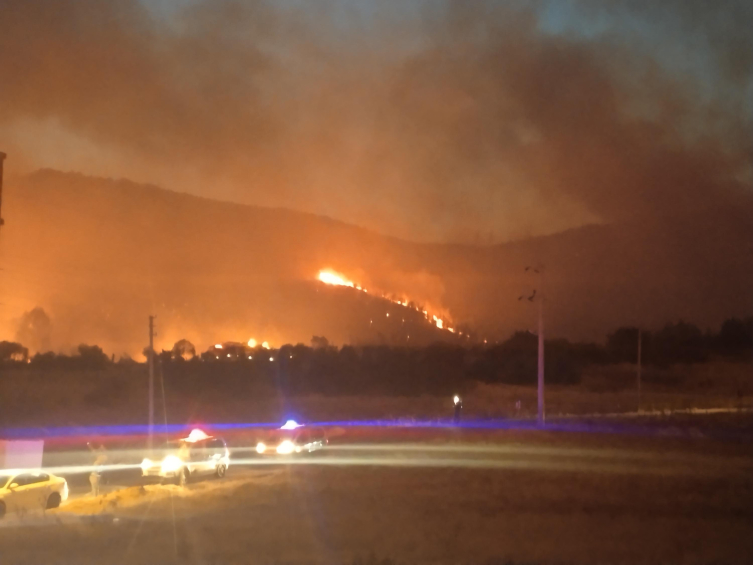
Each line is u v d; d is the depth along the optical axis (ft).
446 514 62.03
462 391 267.18
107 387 240.32
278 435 129.90
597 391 266.36
